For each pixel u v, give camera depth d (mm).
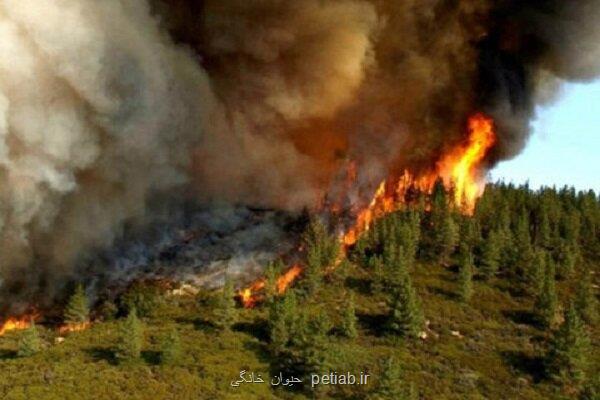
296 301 107750
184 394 87188
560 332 97625
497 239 126625
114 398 85812
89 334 106938
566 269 128500
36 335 101500
